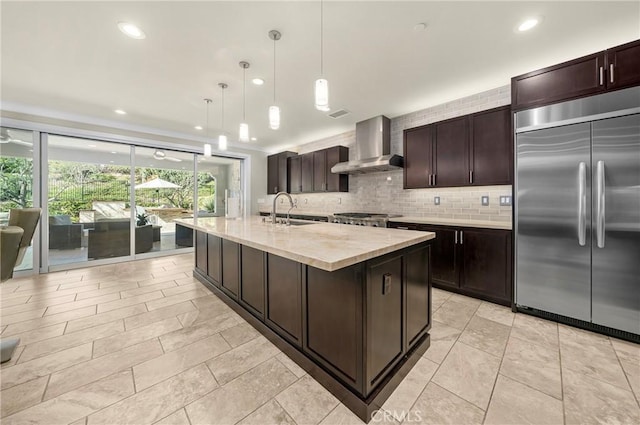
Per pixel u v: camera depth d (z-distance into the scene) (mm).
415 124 3789
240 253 2385
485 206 3182
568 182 2143
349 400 1344
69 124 3857
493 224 2717
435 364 1698
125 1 1689
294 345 1763
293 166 5793
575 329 2129
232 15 1826
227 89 3008
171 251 5094
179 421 1268
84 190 4129
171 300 2783
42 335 2049
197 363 1719
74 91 3043
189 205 5344
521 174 2391
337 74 2676
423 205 3793
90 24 1905
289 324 1802
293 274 1743
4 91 3033
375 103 3475
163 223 4996
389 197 4234
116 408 1341
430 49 2252
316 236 1823
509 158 2727
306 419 1286
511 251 2490
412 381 1544
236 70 2580
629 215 1894
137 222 4672
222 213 5867
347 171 4316
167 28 1959
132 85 2898
